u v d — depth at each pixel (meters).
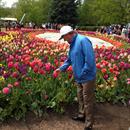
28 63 4.14
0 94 3.15
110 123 3.36
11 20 44.78
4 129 2.97
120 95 4.01
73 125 3.20
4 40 7.83
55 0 40.59
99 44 13.51
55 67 3.94
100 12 29.55
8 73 3.52
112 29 26.20
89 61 2.84
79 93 3.20
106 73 4.12
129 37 19.12
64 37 2.95
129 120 3.50
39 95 3.41
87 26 40.00
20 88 3.29
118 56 5.53
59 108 3.40
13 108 3.15
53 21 40.78
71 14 40.50
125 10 28.47
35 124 3.13
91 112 3.01
